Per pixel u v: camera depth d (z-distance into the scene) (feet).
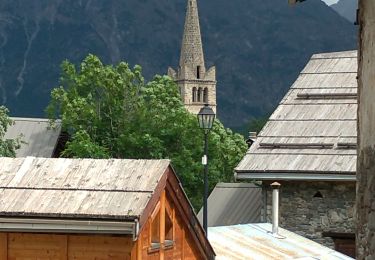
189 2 517.14
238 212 118.62
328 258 85.66
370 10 32.78
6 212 47.83
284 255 83.97
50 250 49.32
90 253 49.14
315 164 106.93
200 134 186.91
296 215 108.88
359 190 33.65
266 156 109.91
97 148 168.96
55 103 188.55
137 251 48.91
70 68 192.75
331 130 112.37
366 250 32.96
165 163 52.08
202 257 61.72
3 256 49.52
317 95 118.62
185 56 513.45
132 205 47.78
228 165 197.67
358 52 34.32
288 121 115.24
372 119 32.40
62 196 48.96
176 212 56.70
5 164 52.65
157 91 192.85
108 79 190.08
